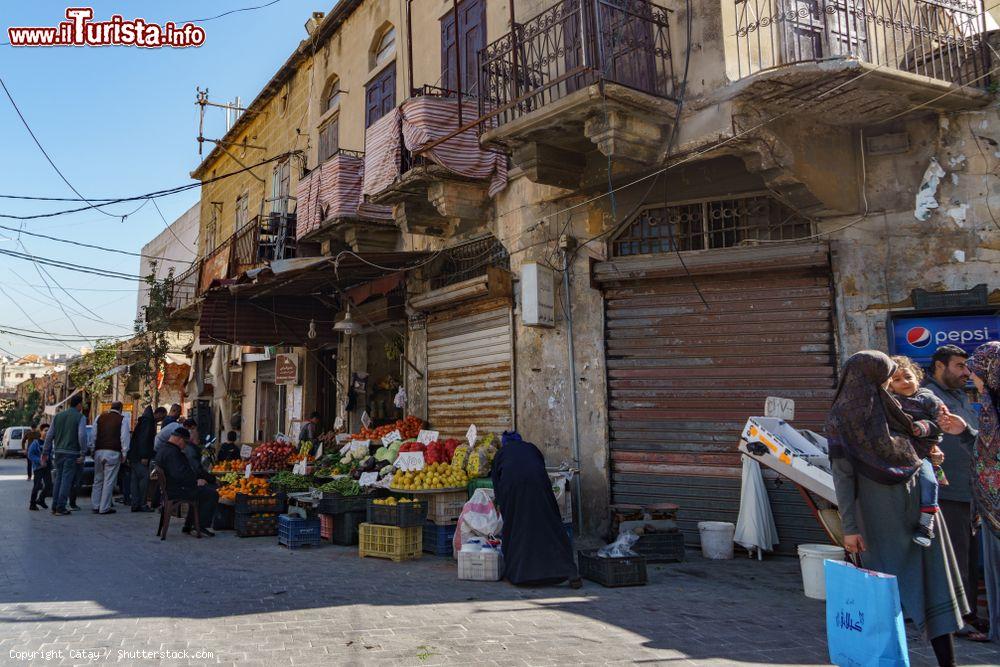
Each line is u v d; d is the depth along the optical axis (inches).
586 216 352.5
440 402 442.0
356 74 577.9
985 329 267.0
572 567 235.1
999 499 148.7
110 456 454.0
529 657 157.5
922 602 138.3
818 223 296.7
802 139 276.5
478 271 420.2
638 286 336.5
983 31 273.6
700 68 282.5
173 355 980.6
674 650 163.0
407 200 422.3
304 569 266.8
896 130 286.2
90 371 1339.8
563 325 356.8
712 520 308.8
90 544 322.3
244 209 818.2
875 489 142.7
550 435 356.8
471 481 303.4
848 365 148.7
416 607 204.7
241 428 789.9
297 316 565.6
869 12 281.7
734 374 311.6
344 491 333.4
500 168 387.9
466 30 432.1
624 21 288.8
